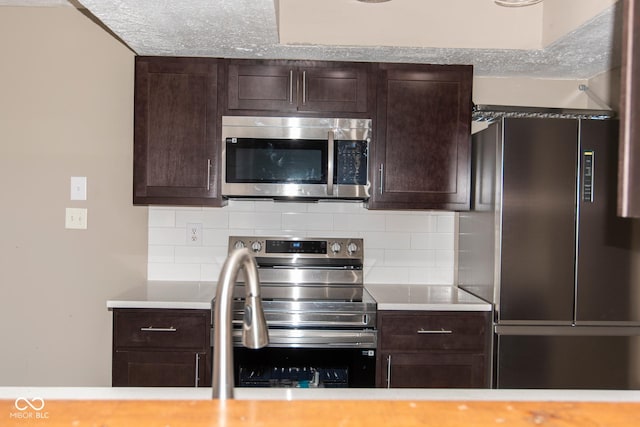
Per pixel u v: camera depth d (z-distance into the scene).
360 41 2.36
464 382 2.29
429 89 2.55
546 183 2.21
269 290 2.56
